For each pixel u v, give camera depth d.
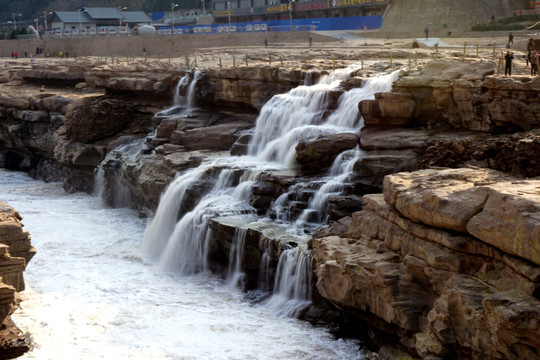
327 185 30.66
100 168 49.25
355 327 25.05
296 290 27.30
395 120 32.94
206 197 35.78
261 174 33.81
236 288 30.45
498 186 18.97
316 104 38.00
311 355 23.61
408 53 50.50
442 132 31.84
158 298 29.25
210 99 47.72
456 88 31.62
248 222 31.44
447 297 18.94
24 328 25.36
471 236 19.36
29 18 177.12
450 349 19.17
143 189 41.84
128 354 23.55
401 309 20.86
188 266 33.12
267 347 24.17
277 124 39.59
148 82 52.31
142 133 53.38
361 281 22.11
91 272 32.78
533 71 31.62
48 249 36.53
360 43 72.50
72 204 48.59
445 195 19.89
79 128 52.38
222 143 42.34
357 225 24.78
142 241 37.78
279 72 42.72
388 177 23.06
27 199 50.44
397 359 21.70
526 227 16.84
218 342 24.62
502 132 30.14
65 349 23.84
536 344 16.39
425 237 20.58
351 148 32.03
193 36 94.12
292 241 28.23
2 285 19.17
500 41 62.66
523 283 17.28
